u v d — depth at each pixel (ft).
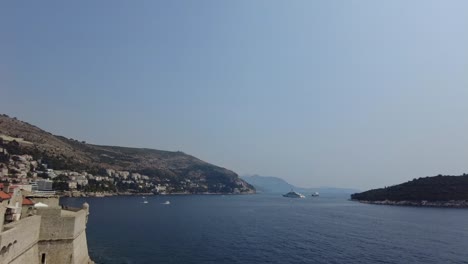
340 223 510.99
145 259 244.01
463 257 273.13
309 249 296.30
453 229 451.94
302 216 628.28
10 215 134.92
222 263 241.55
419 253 286.25
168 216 572.10
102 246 282.36
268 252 281.74
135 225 432.25
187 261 243.60
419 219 590.14
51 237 132.57
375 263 248.11
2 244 89.04
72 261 137.39
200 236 358.64
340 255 272.92
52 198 183.21
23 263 111.34
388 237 372.99
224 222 504.43
